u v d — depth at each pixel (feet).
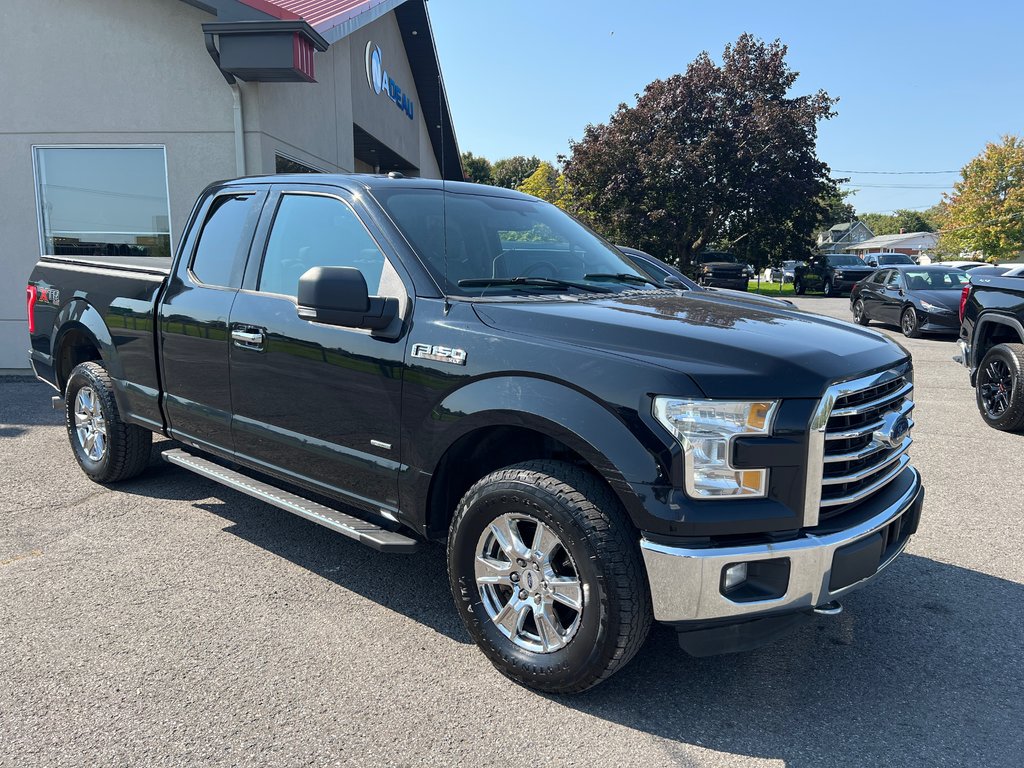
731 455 8.27
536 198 14.98
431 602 12.03
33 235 31.37
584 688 9.12
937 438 22.81
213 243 14.12
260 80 29.58
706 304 11.08
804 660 10.51
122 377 15.71
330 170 39.24
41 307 18.06
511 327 9.64
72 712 8.97
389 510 10.87
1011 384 22.90
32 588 12.20
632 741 8.66
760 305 11.55
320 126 37.50
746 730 8.90
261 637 10.80
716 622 8.47
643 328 9.12
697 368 8.41
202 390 13.75
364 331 10.89
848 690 9.77
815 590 8.61
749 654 10.65
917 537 15.02
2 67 30.37
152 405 15.06
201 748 8.38
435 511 10.53
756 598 8.43
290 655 10.35
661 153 109.60
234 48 27.50
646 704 9.39
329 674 9.90
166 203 31.19
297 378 11.85
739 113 110.93
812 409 8.49
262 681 9.71
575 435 8.68
